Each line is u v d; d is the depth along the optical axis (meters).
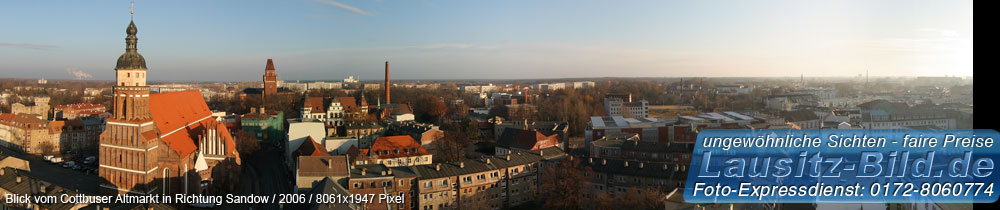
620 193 122.56
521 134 193.75
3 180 116.56
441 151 194.25
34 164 185.62
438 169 123.81
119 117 127.94
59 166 183.50
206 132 141.00
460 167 126.25
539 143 185.75
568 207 122.69
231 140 146.38
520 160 136.00
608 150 160.50
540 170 138.12
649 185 119.38
